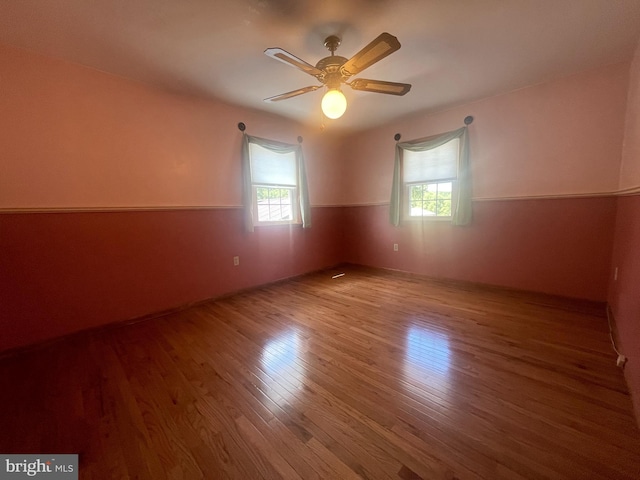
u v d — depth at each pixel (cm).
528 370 169
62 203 227
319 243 447
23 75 207
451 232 362
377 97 311
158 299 281
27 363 195
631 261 187
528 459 111
